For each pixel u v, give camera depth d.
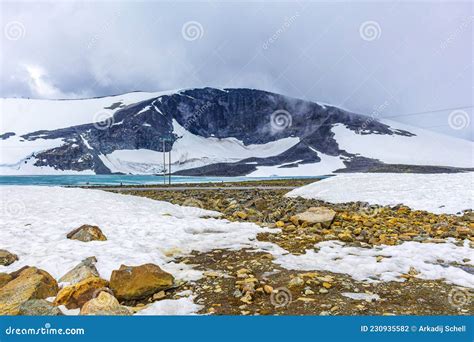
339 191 23.36
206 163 187.00
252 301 6.14
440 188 21.05
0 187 20.20
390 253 9.01
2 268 7.78
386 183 24.27
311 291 6.42
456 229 11.54
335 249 9.45
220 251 9.41
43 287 6.20
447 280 7.17
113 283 6.53
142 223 12.73
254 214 16.06
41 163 162.75
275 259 8.54
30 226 11.77
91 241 9.98
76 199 17.14
